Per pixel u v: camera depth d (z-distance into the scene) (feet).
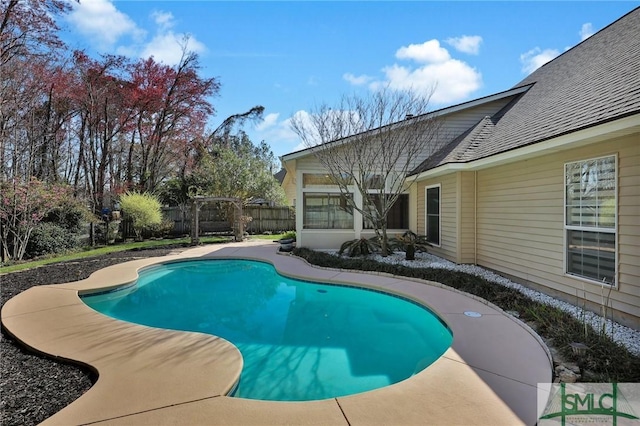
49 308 19.76
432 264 31.58
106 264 34.88
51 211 45.09
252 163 73.72
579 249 19.60
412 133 35.29
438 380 11.22
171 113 72.43
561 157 20.77
